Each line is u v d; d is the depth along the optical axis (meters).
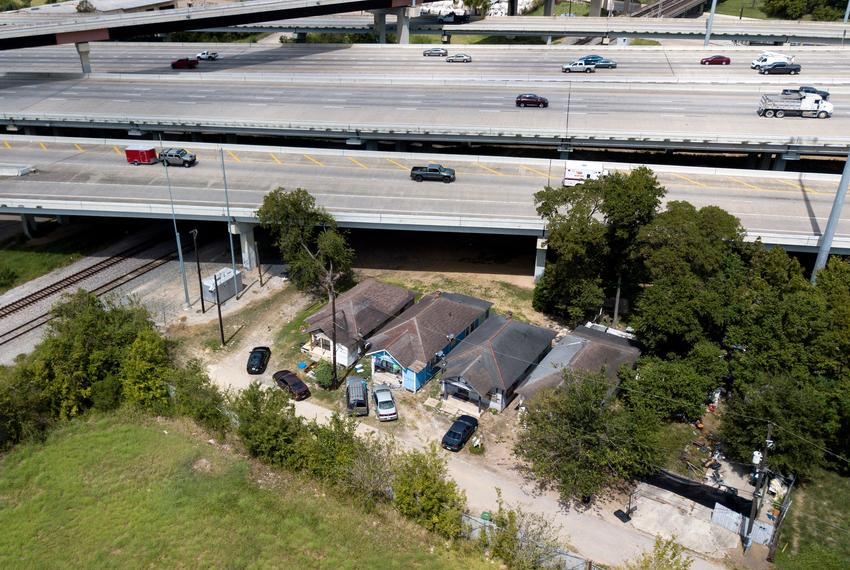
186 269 72.25
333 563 39.81
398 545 41.09
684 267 52.84
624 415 44.19
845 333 48.59
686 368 50.03
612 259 60.72
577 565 38.41
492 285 68.12
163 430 50.88
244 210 66.94
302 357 58.53
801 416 43.56
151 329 55.59
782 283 54.75
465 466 47.06
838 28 129.25
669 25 133.12
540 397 45.66
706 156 92.31
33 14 147.88
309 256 63.81
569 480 42.38
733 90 96.38
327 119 87.88
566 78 100.94
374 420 51.38
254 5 113.94
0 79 108.94
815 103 83.62
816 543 41.03
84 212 69.06
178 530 42.22
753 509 40.03
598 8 150.50
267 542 41.34
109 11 147.88
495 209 67.50
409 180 74.81
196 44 130.62
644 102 91.75
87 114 90.94
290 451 46.50
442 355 55.88
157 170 78.12
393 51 122.62
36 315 64.19
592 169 70.69
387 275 70.50
